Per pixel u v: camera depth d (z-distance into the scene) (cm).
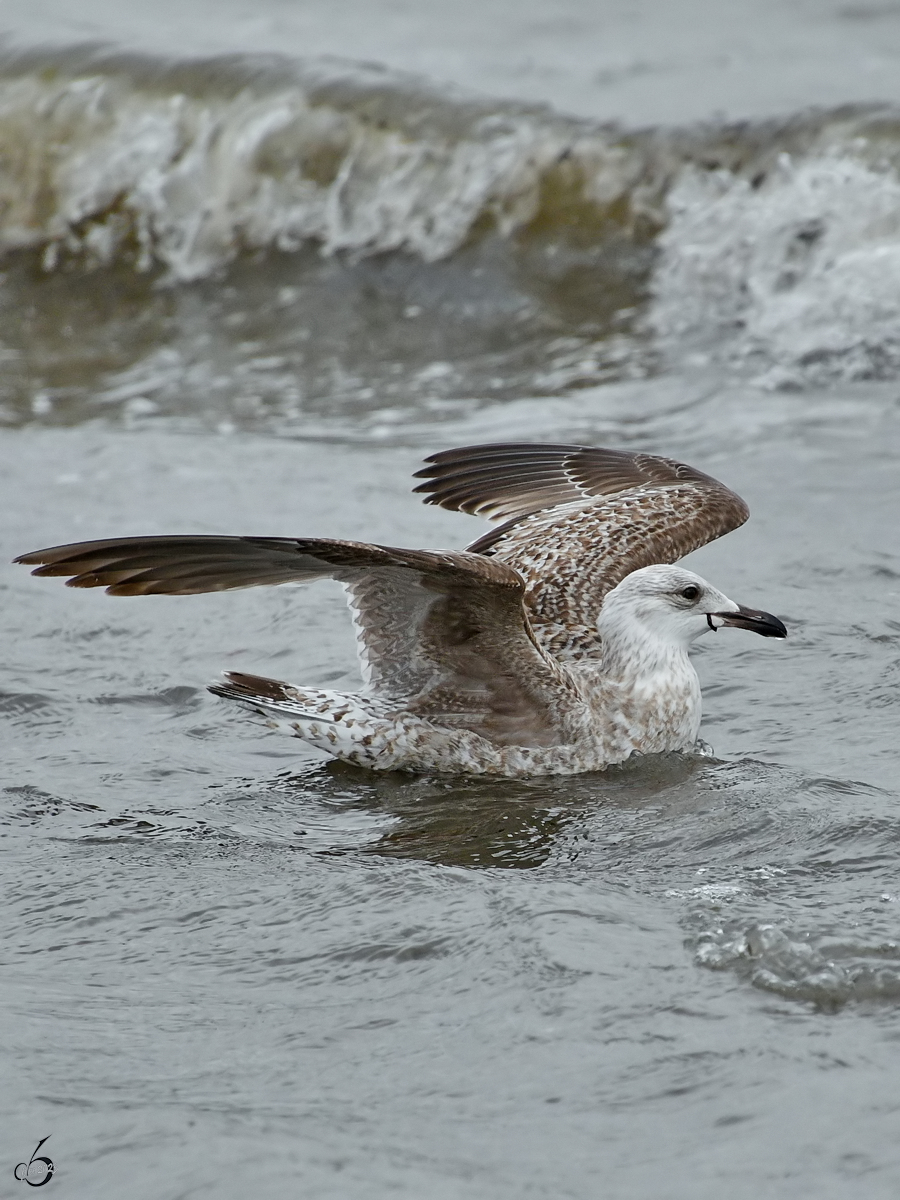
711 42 2817
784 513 1534
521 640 1067
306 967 807
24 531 1547
